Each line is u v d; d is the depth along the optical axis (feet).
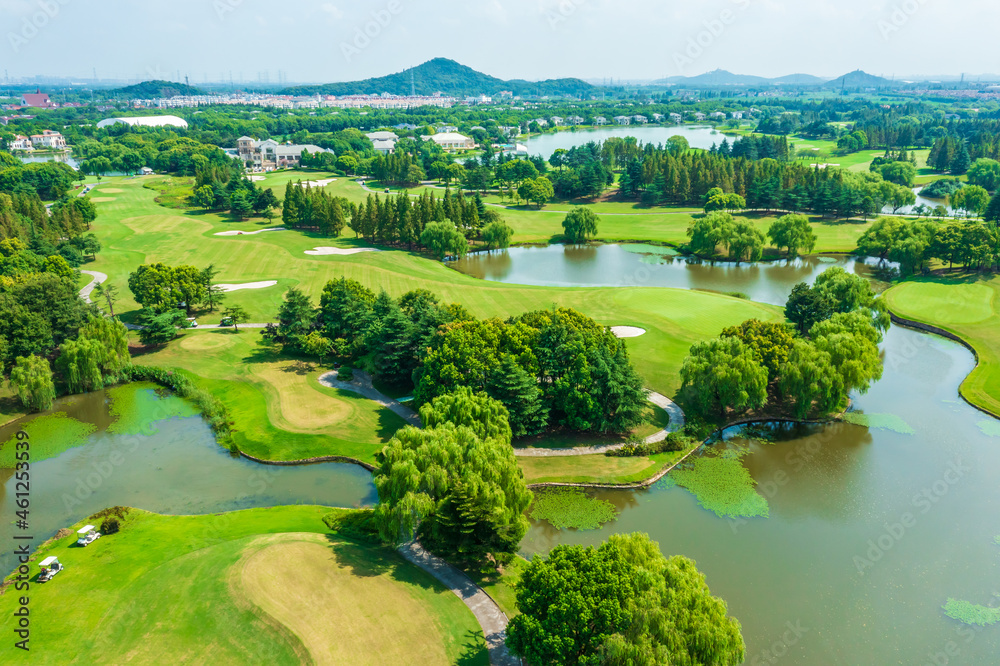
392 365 276.21
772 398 269.44
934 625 159.94
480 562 172.65
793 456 235.61
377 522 169.58
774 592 169.58
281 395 275.80
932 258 469.57
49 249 440.86
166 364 306.76
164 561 170.19
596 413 238.89
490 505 164.04
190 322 354.95
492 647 141.59
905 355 323.37
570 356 249.75
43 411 268.00
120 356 296.30
